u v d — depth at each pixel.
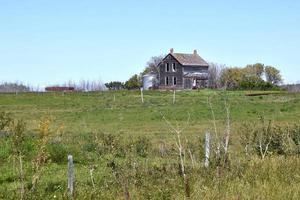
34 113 51.53
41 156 12.02
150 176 13.46
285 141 18.11
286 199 10.69
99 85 125.06
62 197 11.65
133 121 43.00
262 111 46.53
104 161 17.17
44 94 76.44
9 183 14.59
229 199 10.65
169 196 11.41
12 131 13.01
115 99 68.25
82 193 11.97
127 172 13.34
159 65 111.62
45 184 14.05
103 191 12.15
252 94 70.06
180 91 81.88
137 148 20.89
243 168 13.77
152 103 59.75
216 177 12.55
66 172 16.98
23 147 17.11
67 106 60.00
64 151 19.86
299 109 48.28
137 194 11.41
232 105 51.44
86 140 24.50
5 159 17.36
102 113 50.00
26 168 15.96
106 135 26.61
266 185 11.61
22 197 11.14
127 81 125.06
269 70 119.38
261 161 14.29
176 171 13.75
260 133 18.67
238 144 20.47
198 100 61.03
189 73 108.06
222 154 14.96
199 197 10.81
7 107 59.53
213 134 22.02
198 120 41.12
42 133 11.49
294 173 13.10
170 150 18.45
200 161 15.89
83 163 19.05
